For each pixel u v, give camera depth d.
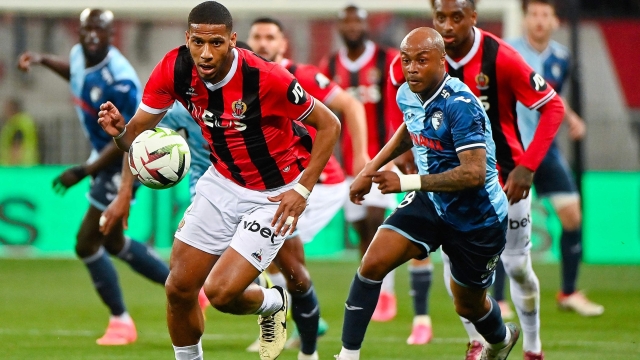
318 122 17.22
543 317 29.48
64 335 25.70
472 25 19.88
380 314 29.70
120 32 55.12
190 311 17.33
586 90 58.06
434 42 16.80
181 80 17.17
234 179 18.16
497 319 18.88
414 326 25.19
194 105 17.44
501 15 49.75
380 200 28.92
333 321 29.02
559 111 19.81
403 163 21.17
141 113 17.73
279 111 17.22
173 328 17.36
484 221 17.52
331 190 25.41
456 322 29.09
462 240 17.72
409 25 51.25
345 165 31.59
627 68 57.97
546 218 45.94
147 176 17.27
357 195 18.67
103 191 24.88
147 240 45.34
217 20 16.11
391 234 17.89
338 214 47.34
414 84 16.86
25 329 26.72
